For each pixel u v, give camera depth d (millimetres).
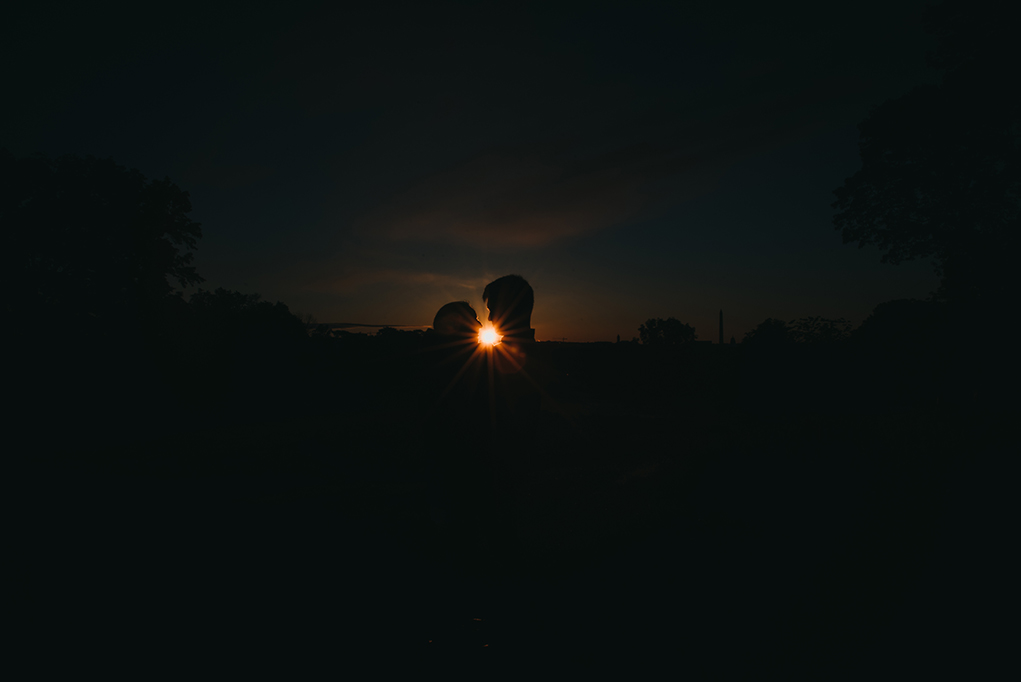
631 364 19328
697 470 5773
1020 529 3467
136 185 25797
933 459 6191
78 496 4879
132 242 25906
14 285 24812
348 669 1959
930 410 13742
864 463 5961
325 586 2758
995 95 19125
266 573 2938
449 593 2652
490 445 3080
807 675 1892
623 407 14852
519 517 4051
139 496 4859
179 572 2963
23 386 17266
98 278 26000
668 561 3059
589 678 1896
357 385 20156
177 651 2088
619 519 3947
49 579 2863
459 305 3115
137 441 9453
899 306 16516
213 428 11648
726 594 2598
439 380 3104
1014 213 20484
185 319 19734
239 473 5910
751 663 1980
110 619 2387
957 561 2945
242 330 19062
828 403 15672
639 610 2443
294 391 18656
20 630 2279
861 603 2471
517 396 3104
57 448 9070
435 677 1893
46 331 24156
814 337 16656
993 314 16109
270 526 3820
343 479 5539
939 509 4012
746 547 3264
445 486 3178
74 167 25312
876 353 15781
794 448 7137
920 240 22094
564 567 2998
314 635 2236
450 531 3293
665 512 4109
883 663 1959
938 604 2432
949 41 20734
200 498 4746
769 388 16578
